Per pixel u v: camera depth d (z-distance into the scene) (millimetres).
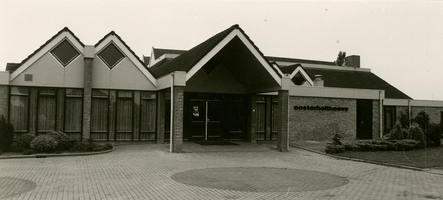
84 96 16750
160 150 16016
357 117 23547
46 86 16891
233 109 20594
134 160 13281
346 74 31297
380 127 23812
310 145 19297
